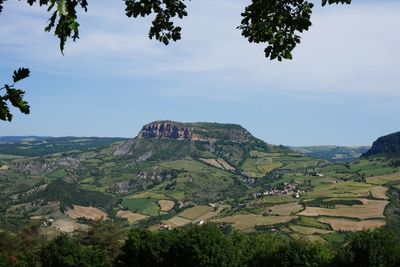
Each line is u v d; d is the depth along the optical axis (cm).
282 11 1124
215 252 7175
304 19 1114
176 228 8550
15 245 10025
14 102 714
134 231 8194
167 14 1168
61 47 702
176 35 1197
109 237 9962
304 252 7044
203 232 7356
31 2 717
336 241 12306
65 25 689
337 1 1101
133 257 7994
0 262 7956
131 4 1150
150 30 1191
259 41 1167
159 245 7788
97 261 8212
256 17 1140
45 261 8106
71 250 8112
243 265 7556
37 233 11269
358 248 6488
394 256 6406
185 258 7312
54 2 685
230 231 14450
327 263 6762
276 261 7156
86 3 757
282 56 1163
